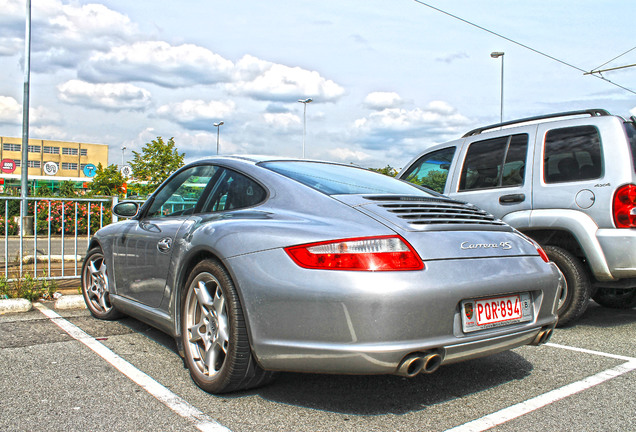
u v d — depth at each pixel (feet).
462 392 10.37
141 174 63.57
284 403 9.62
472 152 18.48
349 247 8.40
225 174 11.88
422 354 8.34
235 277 9.27
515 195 16.66
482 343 8.91
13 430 8.28
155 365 11.67
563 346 14.02
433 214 9.85
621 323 17.03
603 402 9.90
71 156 362.33
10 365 11.53
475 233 9.70
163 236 12.07
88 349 12.85
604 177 14.98
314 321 8.39
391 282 8.16
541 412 9.39
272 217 9.82
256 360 9.25
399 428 8.64
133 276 13.44
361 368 8.18
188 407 9.34
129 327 15.11
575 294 15.58
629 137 15.23
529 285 9.70
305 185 10.40
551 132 16.49
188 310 10.70
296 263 8.66
